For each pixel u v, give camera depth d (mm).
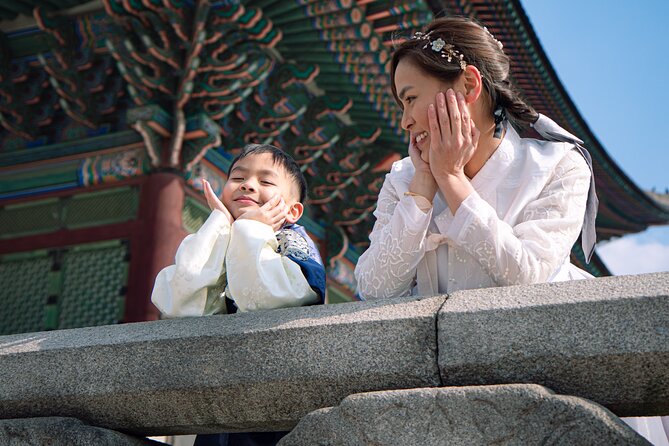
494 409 1781
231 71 10539
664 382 1773
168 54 10375
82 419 2297
